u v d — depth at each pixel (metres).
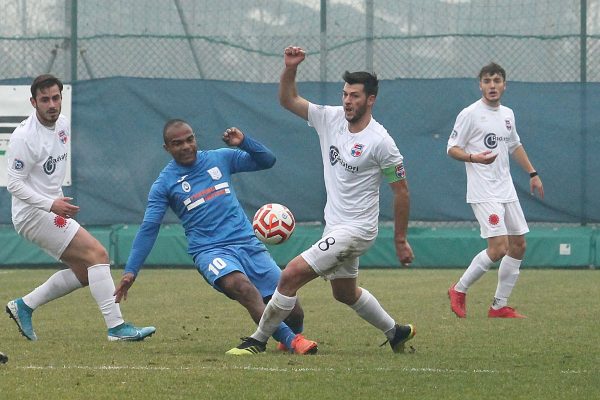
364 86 23.17
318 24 50.50
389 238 50.38
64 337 27.78
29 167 26.91
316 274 23.36
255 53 50.53
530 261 50.06
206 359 23.05
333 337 27.48
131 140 50.25
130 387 19.66
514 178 49.94
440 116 49.94
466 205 49.84
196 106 50.44
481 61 50.38
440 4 50.44
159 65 50.50
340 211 23.64
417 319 31.92
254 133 50.34
